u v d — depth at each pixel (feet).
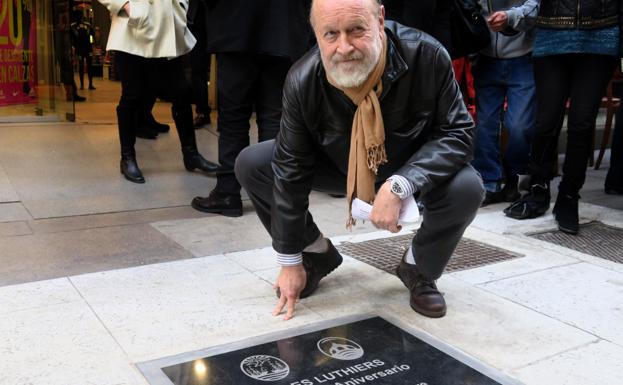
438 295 8.20
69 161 16.29
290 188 7.66
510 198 14.39
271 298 8.55
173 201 13.70
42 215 12.28
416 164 7.04
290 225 7.74
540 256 10.50
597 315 8.23
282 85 12.60
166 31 13.82
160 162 16.87
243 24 11.63
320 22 6.63
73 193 13.82
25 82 22.29
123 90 14.57
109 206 13.09
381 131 7.19
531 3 13.01
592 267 10.00
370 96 7.04
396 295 8.78
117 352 6.97
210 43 11.99
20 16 22.43
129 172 14.93
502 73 13.73
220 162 12.75
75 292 8.60
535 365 6.91
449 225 7.58
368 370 6.63
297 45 12.19
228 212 12.75
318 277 8.77
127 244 10.82
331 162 8.17
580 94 11.62
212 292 8.71
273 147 8.16
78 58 33.27
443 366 6.74
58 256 10.11
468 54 13.43
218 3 11.72
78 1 33.81
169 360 6.76
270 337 7.32
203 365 6.66
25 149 17.01
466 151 7.21
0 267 9.53
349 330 7.57
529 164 13.06
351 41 6.57
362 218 7.34
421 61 7.07
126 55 14.17
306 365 6.69
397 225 7.07
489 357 7.07
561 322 8.00
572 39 11.34
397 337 7.39
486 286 9.14
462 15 12.79
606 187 15.34
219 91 12.46
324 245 8.91
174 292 8.68
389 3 12.05
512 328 7.80
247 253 10.41
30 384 6.32
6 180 14.33
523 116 13.66
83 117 22.75
